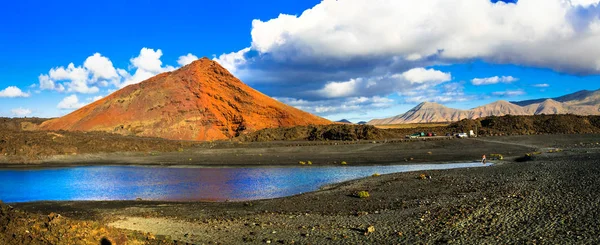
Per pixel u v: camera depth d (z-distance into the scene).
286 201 26.97
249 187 35.34
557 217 16.38
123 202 28.27
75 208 26.02
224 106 131.38
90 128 114.62
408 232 16.03
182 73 141.38
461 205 21.05
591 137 84.06
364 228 17.30
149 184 38.34
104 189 35.56
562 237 13.67
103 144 77.00
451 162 54.75
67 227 11.84
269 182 38.28
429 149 71.50
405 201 24.38
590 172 28.45
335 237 15.73
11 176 46.75
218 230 17.81
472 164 51.62
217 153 72.69
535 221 16.11
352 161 58.09
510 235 14.45
